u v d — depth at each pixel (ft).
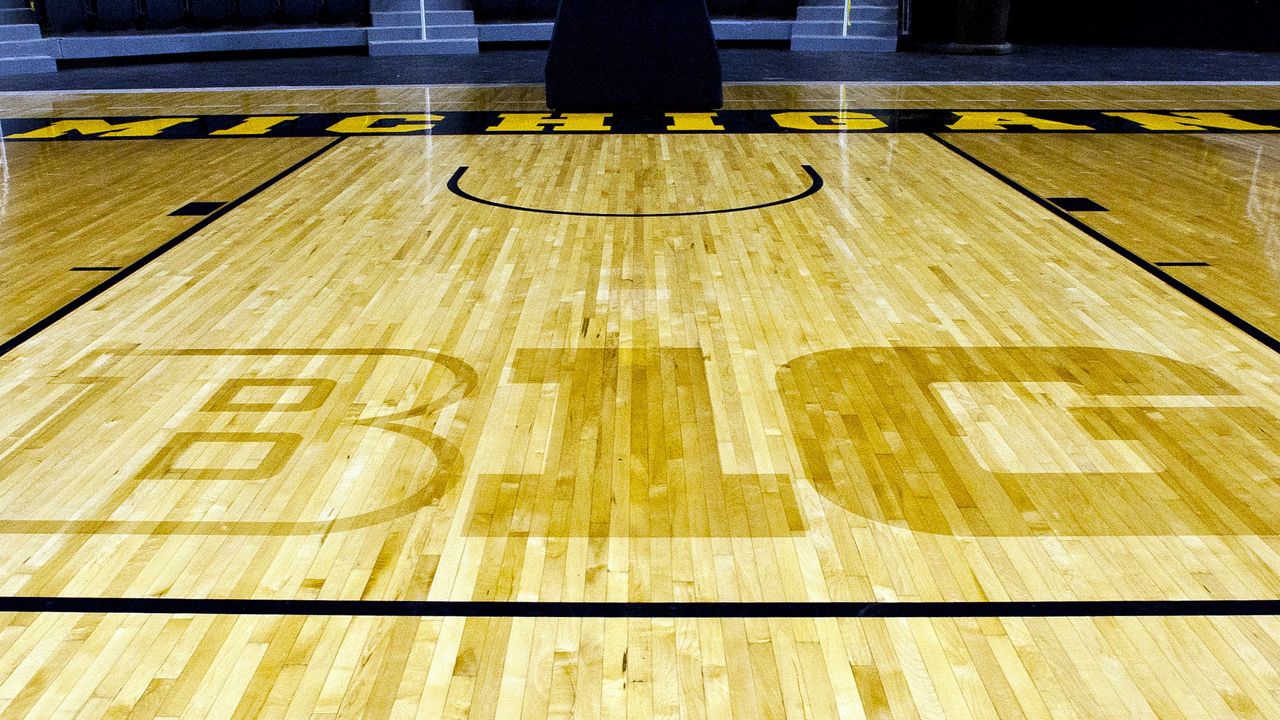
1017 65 27.12
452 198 13.52
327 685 4.71
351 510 6.15
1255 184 14.15
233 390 7.77
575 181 14.44
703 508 6.16
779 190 13.92
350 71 26.21
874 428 7.16
